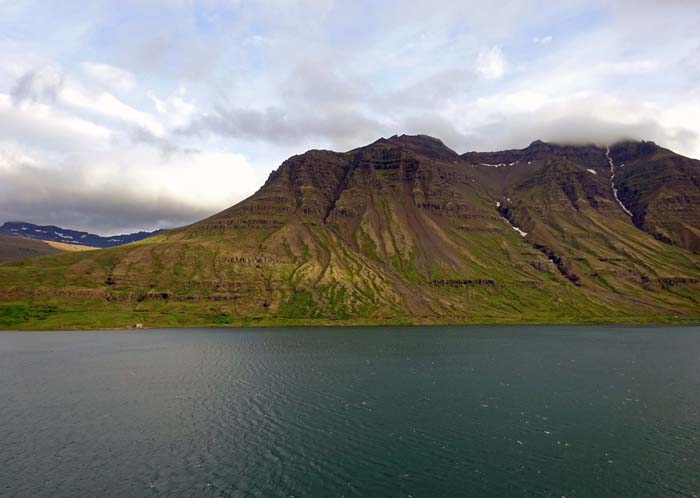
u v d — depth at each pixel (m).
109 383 119.69
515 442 74.25
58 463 66.50
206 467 65.00
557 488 58.62
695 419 86.12
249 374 131.62
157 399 102.06
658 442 74.06
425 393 107.06
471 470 63.88
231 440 75.50
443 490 58.19
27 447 72.62
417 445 73.12
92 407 95.56
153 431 79.88
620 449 71.19
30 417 88.44
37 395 106.50
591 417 87.44
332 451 70.69
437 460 67.25
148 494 57.09
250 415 89.31
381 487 58.94
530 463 66.12
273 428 81.31
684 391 108.75
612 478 61.25
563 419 86.19
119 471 63.69
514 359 159.50
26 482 60.44
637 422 84.31
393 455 69.12
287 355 169.88
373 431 79.69
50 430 80.69
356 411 91.81
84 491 57.91
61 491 57.94
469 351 180.25
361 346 196.88
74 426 82.75
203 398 102.88
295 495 56.78
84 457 68.62
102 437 77.06
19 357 167.25
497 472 63.19
